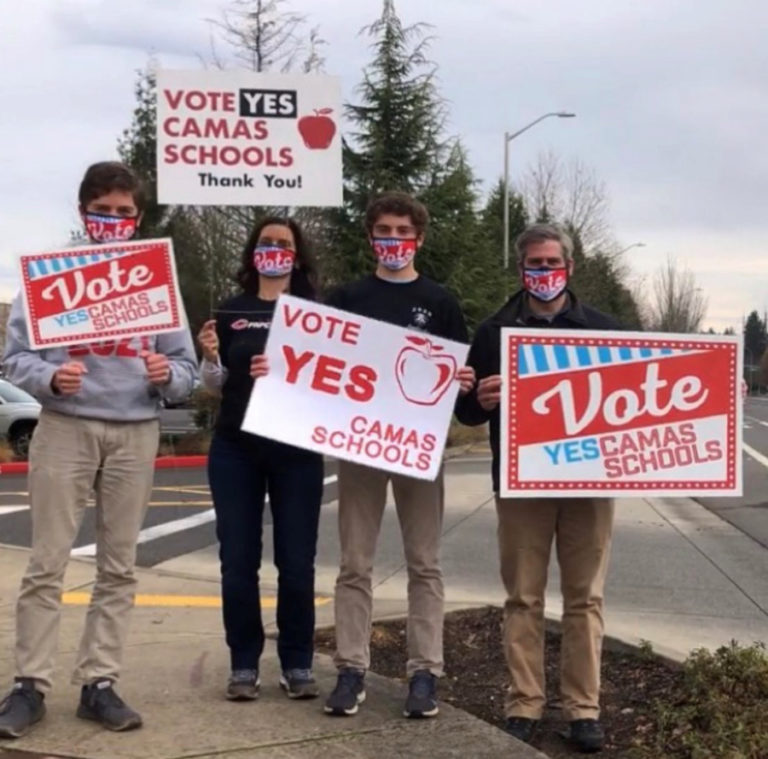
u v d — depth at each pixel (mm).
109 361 4145
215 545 9484
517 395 4199
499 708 4633
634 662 5145
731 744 3787
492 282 23922
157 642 5473
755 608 7148
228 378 4520
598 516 4258
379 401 4363
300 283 4727
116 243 4156
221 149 6637
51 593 4117
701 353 4273
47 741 3955
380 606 6531
